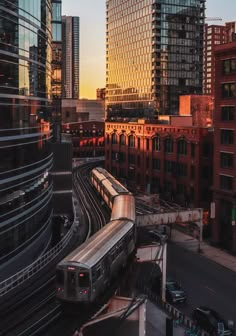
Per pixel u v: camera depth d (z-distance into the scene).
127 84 169.75
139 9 160.75
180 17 159.62
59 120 75.56
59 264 30.38
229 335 37.53
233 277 51.91
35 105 45.59
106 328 33.06
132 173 98.19
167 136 82.44
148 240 51.78
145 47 158.88
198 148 72.81
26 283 35.78
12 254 39.12
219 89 62.16
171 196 80.69
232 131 60.38
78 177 104.25
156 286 47.31
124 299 32.69
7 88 38.06
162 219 57.88
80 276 29.92
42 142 48.19
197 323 39.81
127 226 40.44
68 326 27.83
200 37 164.50
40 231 47.28
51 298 32.56
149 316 41.16
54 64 78.44
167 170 83.44
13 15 39.16
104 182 71.75
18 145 40.38
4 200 37.44
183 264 56.19
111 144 108.50
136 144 95.81
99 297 32.16
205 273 53.09
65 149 61.44
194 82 164.75
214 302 45.06
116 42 175.88
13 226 39.25
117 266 36.31
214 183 64.06
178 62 160.75
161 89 157.88
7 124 38.03
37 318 29.03
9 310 30.38
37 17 45.97
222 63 61.34
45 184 49.75
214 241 63.97
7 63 38.16
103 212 64.31
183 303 44.84
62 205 61.25
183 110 94.38
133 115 166.50
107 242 34.91
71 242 47.94
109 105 182.62
